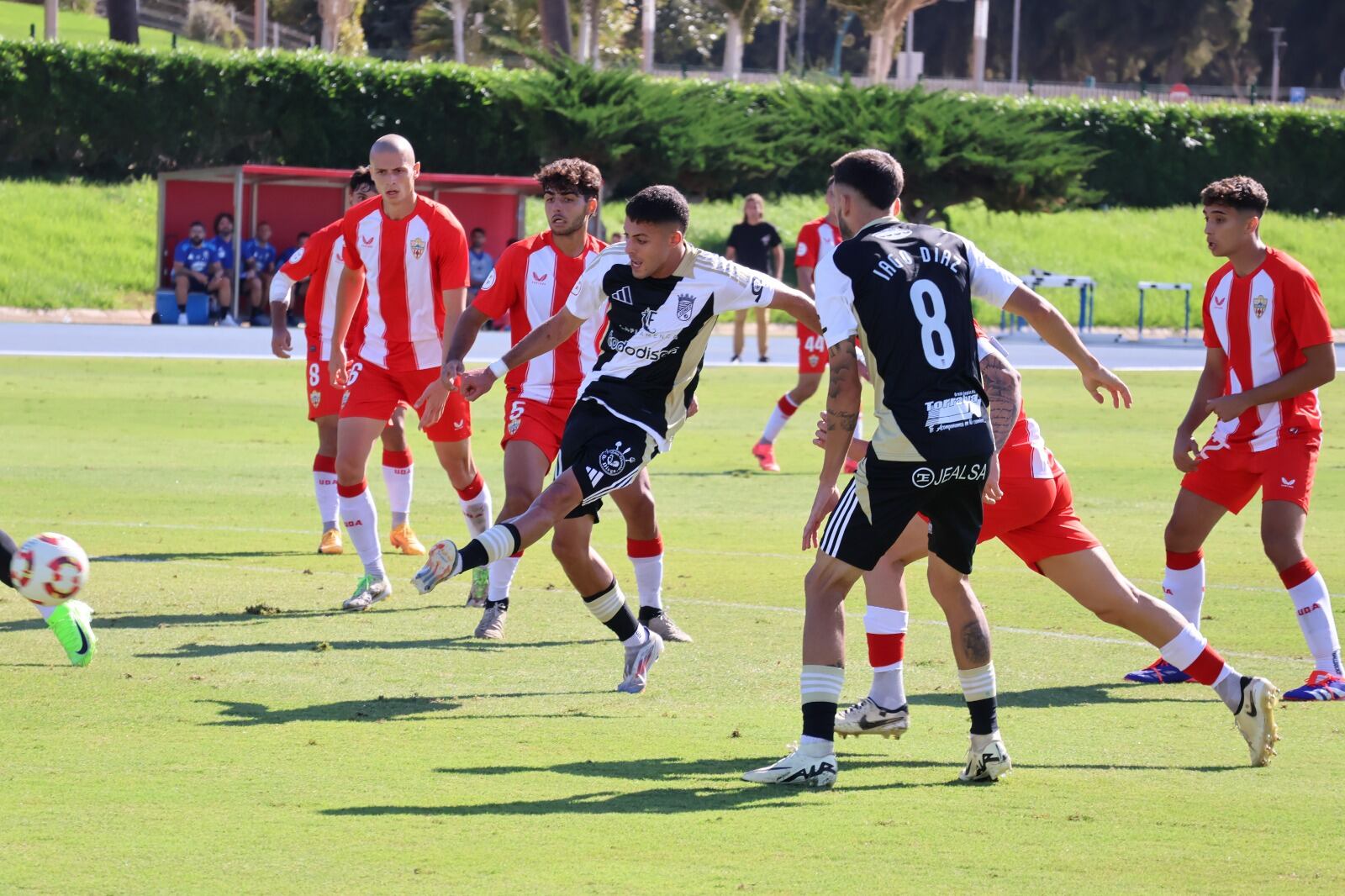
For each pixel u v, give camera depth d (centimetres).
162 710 2156
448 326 3052
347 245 3097
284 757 1923
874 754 2030
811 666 1848
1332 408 7356
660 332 2248
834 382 1802
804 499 4581
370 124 15425
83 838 1577
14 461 4956
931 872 1509
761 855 1559
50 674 2366
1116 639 2802
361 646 2659
